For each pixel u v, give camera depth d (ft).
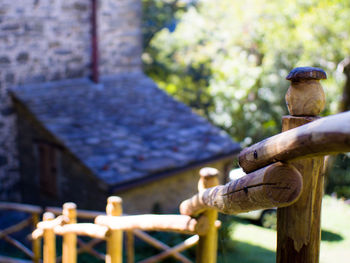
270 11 39.17
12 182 35.94
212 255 8.76
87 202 30.66
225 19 49.44
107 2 39.37
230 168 36.70
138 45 42.45
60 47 37.01
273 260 21.95
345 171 34.37
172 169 31.42
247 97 47.03
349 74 35.12
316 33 34.63
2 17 33.60
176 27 70.79
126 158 30.81
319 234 5.44
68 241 12.57
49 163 32.94
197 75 63.52
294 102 5.18
